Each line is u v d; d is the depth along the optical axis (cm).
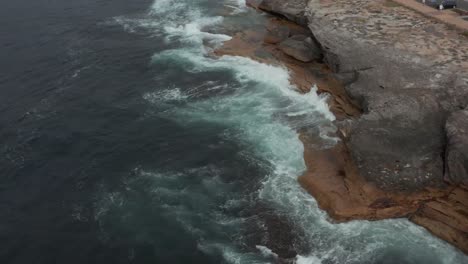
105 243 3328
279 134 4362
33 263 3184
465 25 4931
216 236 3362
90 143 4344
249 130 4444
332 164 3891
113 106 4894
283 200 3625
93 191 3797
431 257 3147
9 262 3195
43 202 3697
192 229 3425
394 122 3812
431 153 3603
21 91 5172
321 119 4503
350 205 3469
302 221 3438
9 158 4166
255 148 4203
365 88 4291
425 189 3491
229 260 3172
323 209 3522
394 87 4144
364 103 4197
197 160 4091
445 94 3888
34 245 3316
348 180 3666
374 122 3859
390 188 3525
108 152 4222
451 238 3212
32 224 3494
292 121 4528
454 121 3534
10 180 3922
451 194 3397
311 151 4081
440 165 3538
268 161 4038
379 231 3331
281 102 4834
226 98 4956
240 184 3812
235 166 4003
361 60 4575
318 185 3666
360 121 3909
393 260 3138
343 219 3422
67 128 4553
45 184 3878
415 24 5072
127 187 3825
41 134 4472
